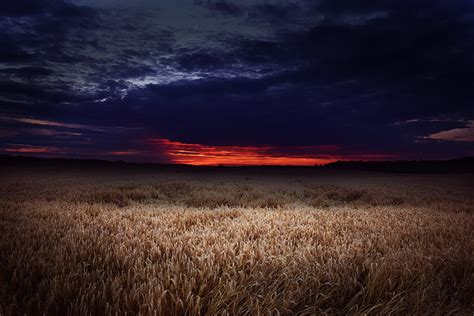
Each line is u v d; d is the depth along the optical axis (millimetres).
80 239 4082
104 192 10906
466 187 18891
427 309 2648
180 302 2369
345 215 7238
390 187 16688
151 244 3902
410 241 4496
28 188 12398
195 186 14398
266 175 29719
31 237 4285
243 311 2430
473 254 3783
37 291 2564
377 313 2553
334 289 2809
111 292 2559
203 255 3301
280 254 3697
